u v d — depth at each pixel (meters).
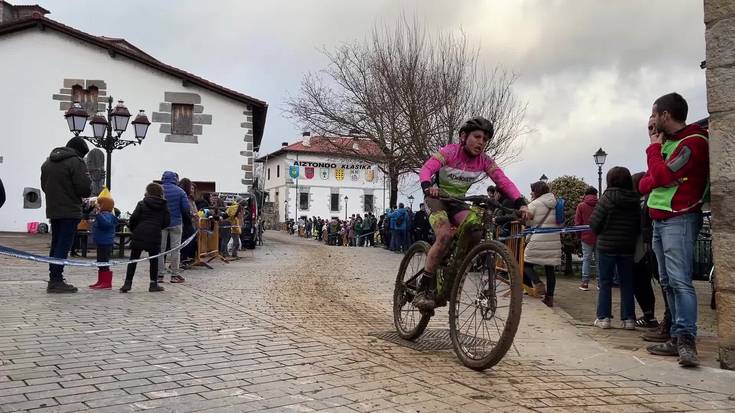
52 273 7.38
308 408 3.13
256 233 22.73
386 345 4.88
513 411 3.15
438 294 4.69
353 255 17.98
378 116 24.17
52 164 7.23
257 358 4.23
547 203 7.98
